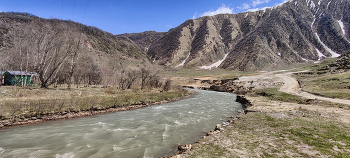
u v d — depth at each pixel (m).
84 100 22.94
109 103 23.67
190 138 12.01
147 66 136.25
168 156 8.84
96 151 9.55
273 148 8.48
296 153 7.73
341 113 17.16
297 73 67.69
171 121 17.23
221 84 81.50
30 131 13.14
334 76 43.00
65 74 43.88
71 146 10.26
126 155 9.08
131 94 34.47
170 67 198.75
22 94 22.72
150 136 12.41
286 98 30.88
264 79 63.06
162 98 34.28
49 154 9.07
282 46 187.25
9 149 9.66
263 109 21.39
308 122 13.86
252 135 10.90
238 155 7.71
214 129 13.84
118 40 171.25
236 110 24.80
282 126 12.85
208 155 7.81
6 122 14.25
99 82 57.34
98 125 15.31
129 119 17.98
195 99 39.03
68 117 18.12
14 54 31.95
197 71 168.25
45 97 22.67
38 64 30.94
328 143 8.88
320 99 25.19
